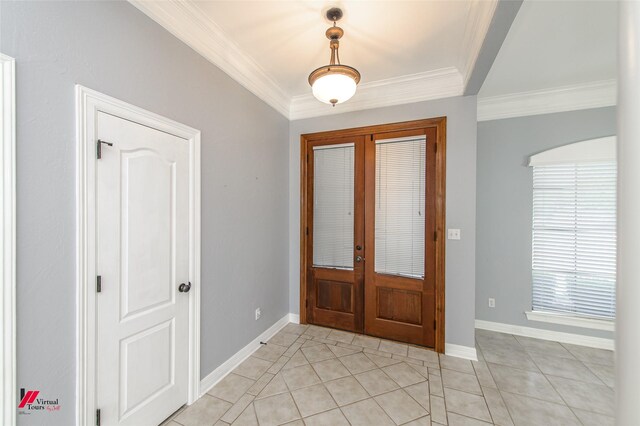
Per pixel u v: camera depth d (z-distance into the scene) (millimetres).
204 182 1919
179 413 1716
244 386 1993
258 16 1773
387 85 2688
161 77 1591
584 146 2625
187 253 1784
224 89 2105
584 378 2125
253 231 2506
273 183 2846
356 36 1968
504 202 2967
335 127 2973
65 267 1159
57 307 1134
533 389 1988
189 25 1753
